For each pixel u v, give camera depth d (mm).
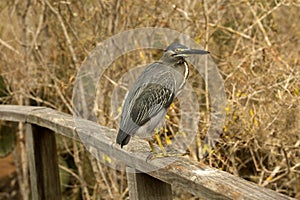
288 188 7906
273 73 7426
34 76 9477
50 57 9508
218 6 8781
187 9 8742
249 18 8969
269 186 7953
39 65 9531
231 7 9008
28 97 9391
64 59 9414
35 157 6074
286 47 8820
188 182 3672
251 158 7707
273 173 7293
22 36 9844
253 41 7875
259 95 7543
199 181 3562
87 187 9047
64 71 9391
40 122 5801
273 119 7055
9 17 10031
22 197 10344
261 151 7613
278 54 7875
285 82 7207
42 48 9680
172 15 8586
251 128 7016
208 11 8500
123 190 8023
